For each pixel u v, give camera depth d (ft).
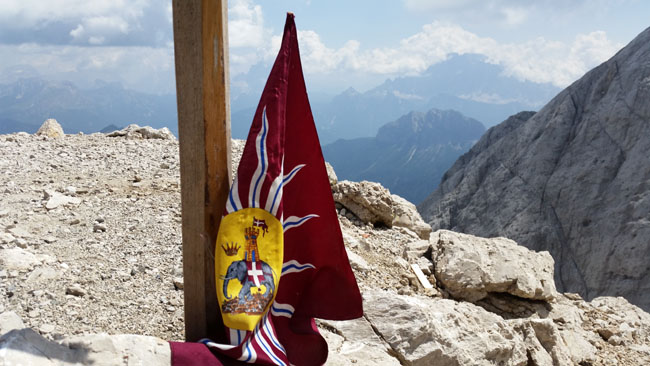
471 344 6.54
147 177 10.51
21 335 3.22
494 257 9.54
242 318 3.84
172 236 7.57
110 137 13.99
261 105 4.01
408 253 9.68
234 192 3.92
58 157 11.38
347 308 4.45
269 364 3.84
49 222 7.54
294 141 4.24
